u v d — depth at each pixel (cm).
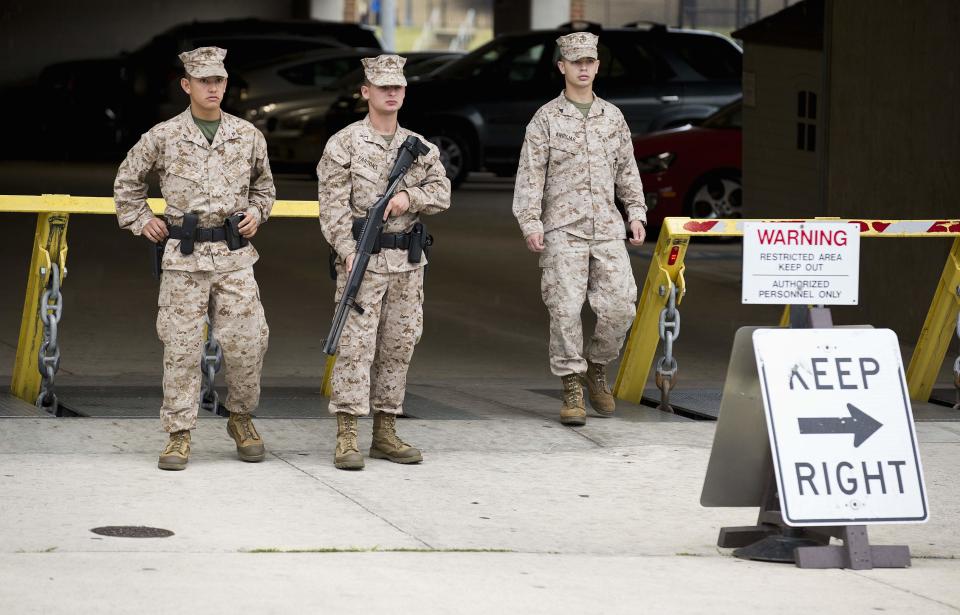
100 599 720
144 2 5306
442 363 1512
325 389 1299
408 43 8500
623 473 1067
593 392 1258
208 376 1206
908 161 1642
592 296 1209
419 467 1059
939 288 1355
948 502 1022
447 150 3369
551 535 902
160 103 4016
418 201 1029
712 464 881
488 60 3412
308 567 799
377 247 1027
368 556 830
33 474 980
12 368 1375
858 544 858
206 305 1017
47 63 5188
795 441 857
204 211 1001
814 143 2073
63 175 3431
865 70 1717
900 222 1265
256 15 5522
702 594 785
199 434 1124
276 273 2059
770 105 2173
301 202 1170
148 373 1389
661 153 2508
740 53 3303
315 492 973
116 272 2028
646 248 2444
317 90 3522
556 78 3394
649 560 855
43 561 786
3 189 3034
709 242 2545
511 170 3409
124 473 995
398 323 1052
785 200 2155
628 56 3247
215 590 745
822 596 792
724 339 1692
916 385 1380
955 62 1555
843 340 876
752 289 897
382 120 1034
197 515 900
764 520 892
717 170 2509
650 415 1277
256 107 3491
